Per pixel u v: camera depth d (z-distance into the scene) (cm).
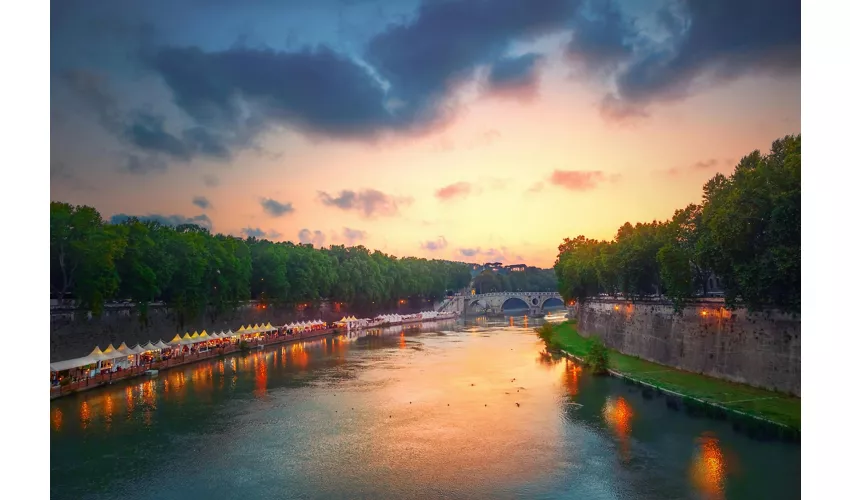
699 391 7469
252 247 18275
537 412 6962
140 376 9494
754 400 6762
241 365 10981
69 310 9819
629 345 11250
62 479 4947
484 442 5847
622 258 11319
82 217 9712
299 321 19312
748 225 6769
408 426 6444
